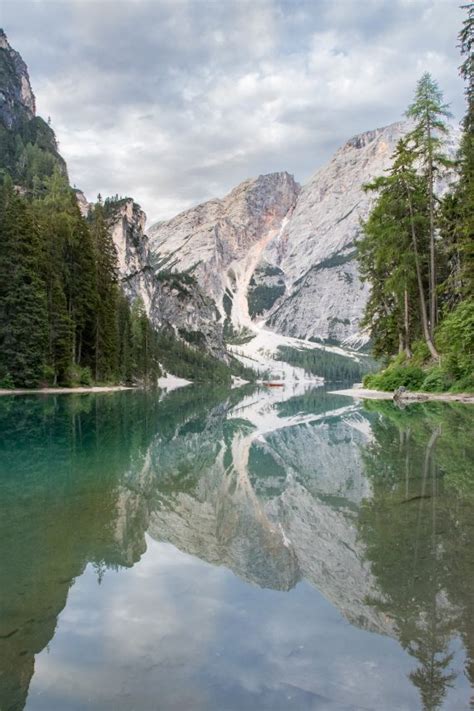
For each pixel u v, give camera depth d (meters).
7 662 2.72
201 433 15.12
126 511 6.00
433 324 29.59
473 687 2.47
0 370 38.84
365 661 2.70
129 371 66.75
